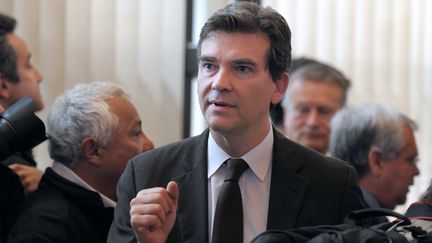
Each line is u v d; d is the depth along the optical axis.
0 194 2.52
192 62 4.31
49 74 3.98
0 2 3.90
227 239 2.14
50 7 3.99
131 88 4.14
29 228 2.38
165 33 4.23
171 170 2.29
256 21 2.15
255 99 2.13
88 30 4.05
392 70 4.62
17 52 3.12
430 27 4.66
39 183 2.61
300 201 2.22
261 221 2.22
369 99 4.59
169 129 4.22
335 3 4.57
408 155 3.04
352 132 3.04
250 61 2.12
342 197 2.25
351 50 4.58
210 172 2.26
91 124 2.59
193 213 2.21
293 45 4.50
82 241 2.47
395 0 4.63
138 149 2.65
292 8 4.49
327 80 3.78
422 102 4.64
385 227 1.89
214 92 2.11
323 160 2.33
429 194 2.04
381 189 3.05
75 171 2.65
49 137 2.65
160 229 2.03
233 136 2.19
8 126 2.40
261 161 2.26
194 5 4.37
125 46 4.14
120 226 2.23
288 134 3.80
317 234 1.83
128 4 4.14
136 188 2.27
